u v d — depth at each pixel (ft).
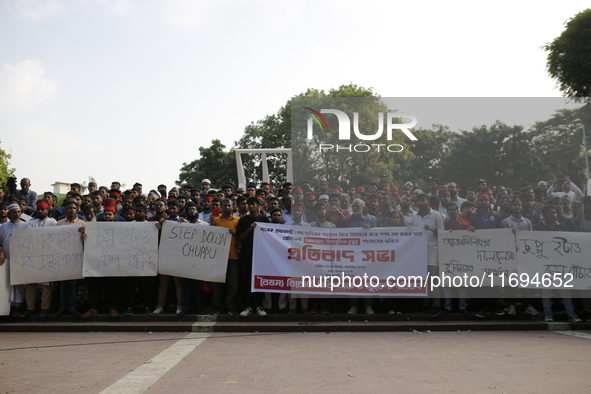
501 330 28.35
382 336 26.48
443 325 28.25
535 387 16.35
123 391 15.84
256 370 18.75
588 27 72.54
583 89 72.33
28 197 42.47
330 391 15.87
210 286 30.76
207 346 23.70
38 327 28.09
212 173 181.27
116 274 29.66
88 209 31.83
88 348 23.30
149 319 29.60
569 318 29.60
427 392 15.76
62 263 29.68
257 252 29.99
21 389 16.15
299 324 28.40
